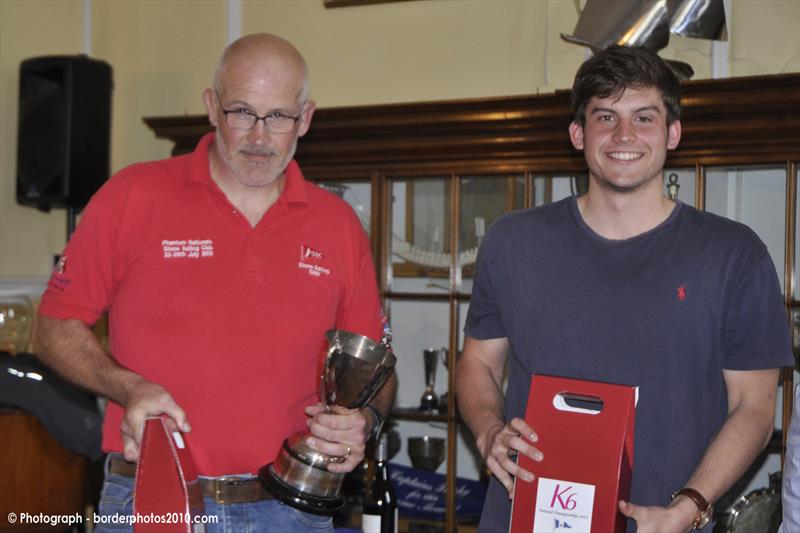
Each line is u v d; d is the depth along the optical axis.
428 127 2.95
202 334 1.75
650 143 1.72
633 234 1.78
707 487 1.63
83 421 2.83
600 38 2.92
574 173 2.82
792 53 2.84
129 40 3.75
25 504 2.88
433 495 2.96
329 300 1.86
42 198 3.43
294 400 1.81
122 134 3.76
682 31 2.87
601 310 1.75
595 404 1.80
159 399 1.51
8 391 2.83
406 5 3.34
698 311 1.72
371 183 3.07
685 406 1.71
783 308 1.77
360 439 1.72
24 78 3.45
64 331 1.73
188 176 1.83
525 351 1.81
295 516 1.79
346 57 3.43
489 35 3.21
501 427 1.79
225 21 3.61
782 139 2.57
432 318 3.01
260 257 1.80
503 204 2.92
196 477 1.57
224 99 1.74
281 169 1.78
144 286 1.77
